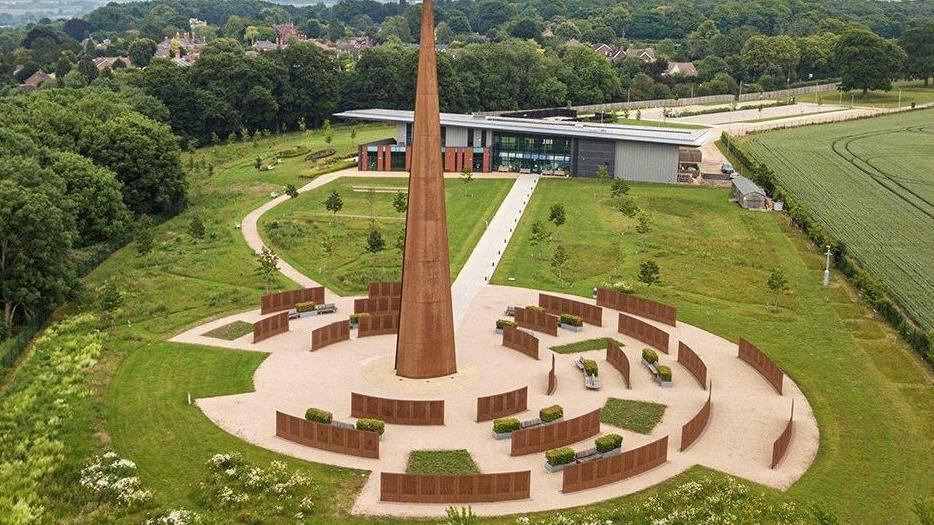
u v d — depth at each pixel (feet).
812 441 240.32
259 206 532.32
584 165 615.98
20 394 261.65
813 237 448.24
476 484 207.62
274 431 242.58
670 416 254.47
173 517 193.77
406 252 271.28
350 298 365.81
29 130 497.05
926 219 502.79
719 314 346.54
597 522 196.03
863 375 285.84
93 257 414.82
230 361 292.40
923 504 186.50
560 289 378.53
